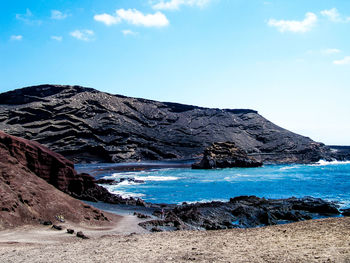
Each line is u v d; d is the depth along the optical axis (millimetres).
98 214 24953
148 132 159875
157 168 102625
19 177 23406
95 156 129375
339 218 16297
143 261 10289
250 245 12211
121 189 53906
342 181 65688
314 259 9102
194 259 10219
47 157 30438
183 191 51438
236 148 116312
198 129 178875
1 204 19219
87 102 162625
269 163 136000
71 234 18047
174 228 24219
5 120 143125
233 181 66000
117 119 156250
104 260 10695
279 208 33719
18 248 13438
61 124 142375
